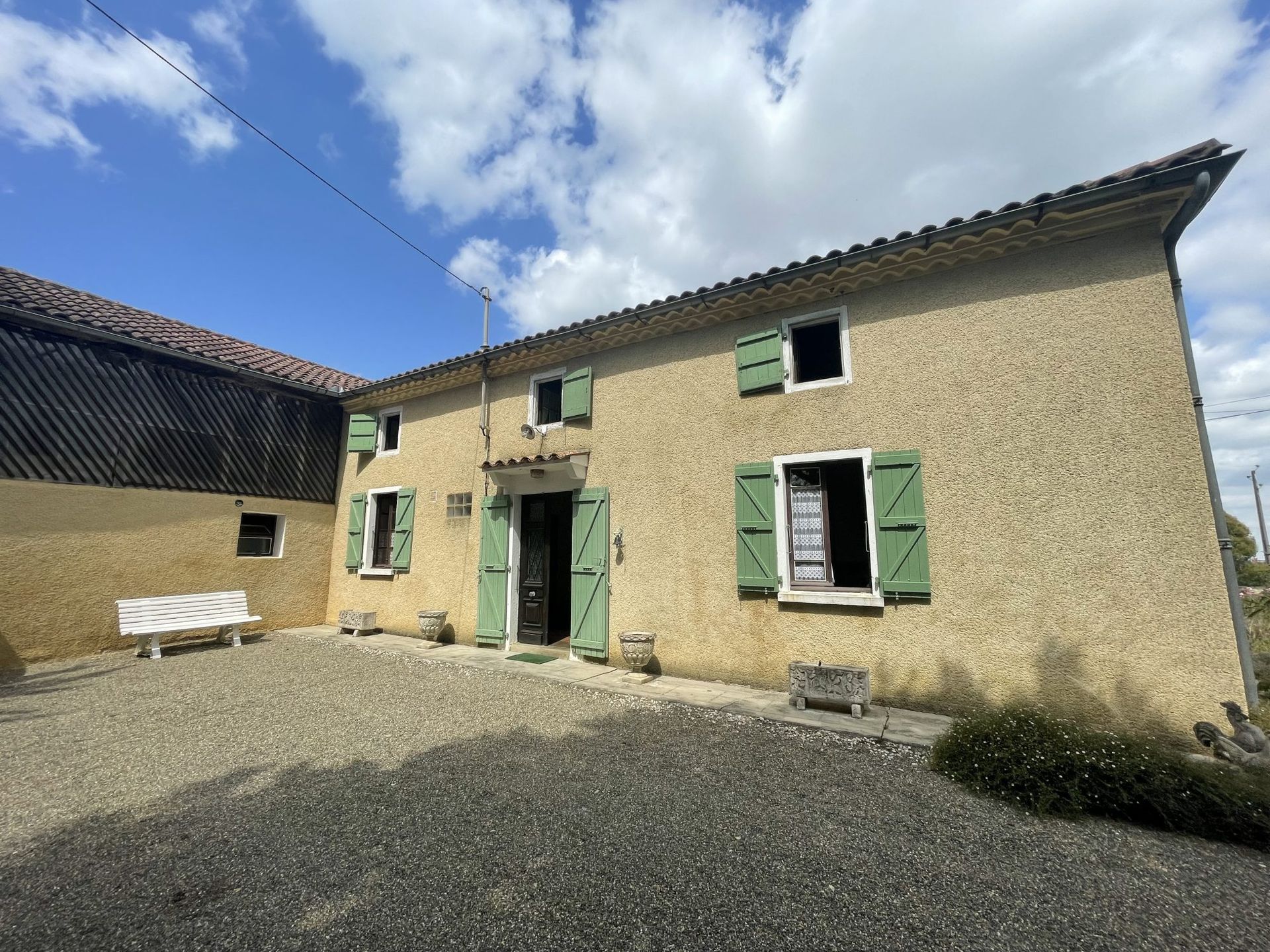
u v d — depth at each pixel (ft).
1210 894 7.89
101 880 8.09
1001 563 15.42
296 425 32.94
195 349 28.86
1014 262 16.25
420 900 7.57
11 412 22.85
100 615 24.73
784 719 15.19
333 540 34.09
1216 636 13.05
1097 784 10.27
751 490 19.19
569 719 15.64
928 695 15.85
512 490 26.14
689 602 20.20
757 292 19.30
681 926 7.05
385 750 13.26
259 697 17.84
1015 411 15.74
